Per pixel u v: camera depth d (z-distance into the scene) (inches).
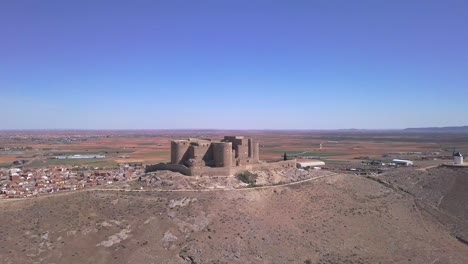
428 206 5024.6
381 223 4402.1
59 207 3786.9
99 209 3789.4
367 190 5275.6
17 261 3041.3
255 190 4475.9
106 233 3452.3
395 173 6215.6
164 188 4343.0
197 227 3678.6
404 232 4293.8
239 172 4921.3
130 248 3304.6
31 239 3297.2
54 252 3189.0
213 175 4699.8
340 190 5068.9
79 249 3253.0
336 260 3535.9
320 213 4360.2
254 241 3614.7
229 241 3545.8
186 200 4057.6
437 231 4443.9
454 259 3779.5
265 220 3991.1
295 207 4377.5
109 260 3157.0
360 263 3533.5
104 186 4569.4
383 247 3919.8
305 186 4928.6
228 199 4192.9
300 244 3713.1
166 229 3582.7
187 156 4968.0
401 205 4987.7
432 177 5890.8
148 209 3841.0
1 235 3307.1
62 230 3430.1
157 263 3181.6
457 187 5393.7
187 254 3309.5
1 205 3811.5
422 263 3659.0
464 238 4271.7
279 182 5000.0
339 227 4143.7
